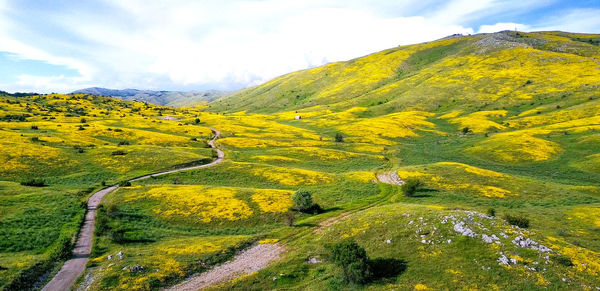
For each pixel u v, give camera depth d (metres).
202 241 38.34
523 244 26.80
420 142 130.75
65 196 50.97
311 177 74.56
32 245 33.91
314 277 28.12
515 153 97.31
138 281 27.31
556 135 111.56
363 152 113.31
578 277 22.81
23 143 79.19
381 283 24.89
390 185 69.94
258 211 50.28
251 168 79.56
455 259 26.41
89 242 36.31
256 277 28.97
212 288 27.22
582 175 77.56
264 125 170.25
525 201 57.38
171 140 115.75
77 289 26.45
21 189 51.75
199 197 53.81
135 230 41.06
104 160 78.12
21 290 25.61
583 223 42.75
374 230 34.97
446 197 59.50
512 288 22.03
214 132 147.62
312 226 44.69
